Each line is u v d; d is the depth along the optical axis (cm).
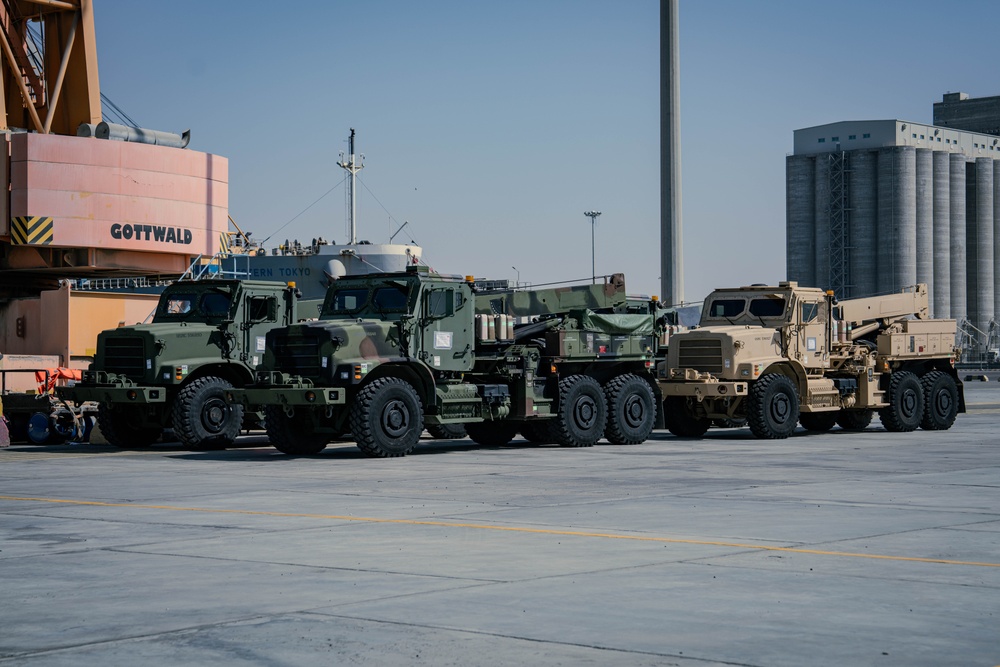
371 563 874
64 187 3688
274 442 1980
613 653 604
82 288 4512
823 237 12875
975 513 1161
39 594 768
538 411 2092
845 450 2034
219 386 2148
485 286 2264
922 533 1022
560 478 1532
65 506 1246
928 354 2669
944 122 19075
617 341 2234
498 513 1170
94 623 681
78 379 2678
